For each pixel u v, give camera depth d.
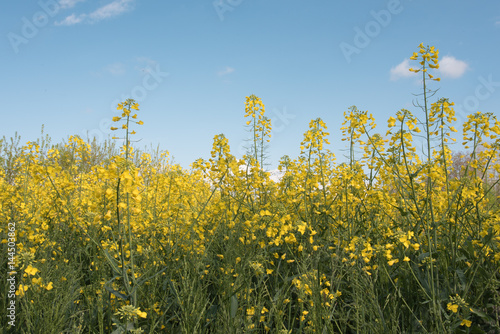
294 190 4.32
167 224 3.86
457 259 3.39
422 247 3.64
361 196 4.29
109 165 2.51
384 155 3.84
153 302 3.02
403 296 3.35
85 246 3.94
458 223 3.89
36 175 3.22
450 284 3.37
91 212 3.60
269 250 3.74
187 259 3.23
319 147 4.45
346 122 4.46
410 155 4.11
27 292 3.10
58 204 4.02
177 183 4.37
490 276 3.01
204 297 2.95
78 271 3.38
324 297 2.95
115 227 3.58
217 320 2.76
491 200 4.54
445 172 3.48
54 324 2.75
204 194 6.08
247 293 2.97
